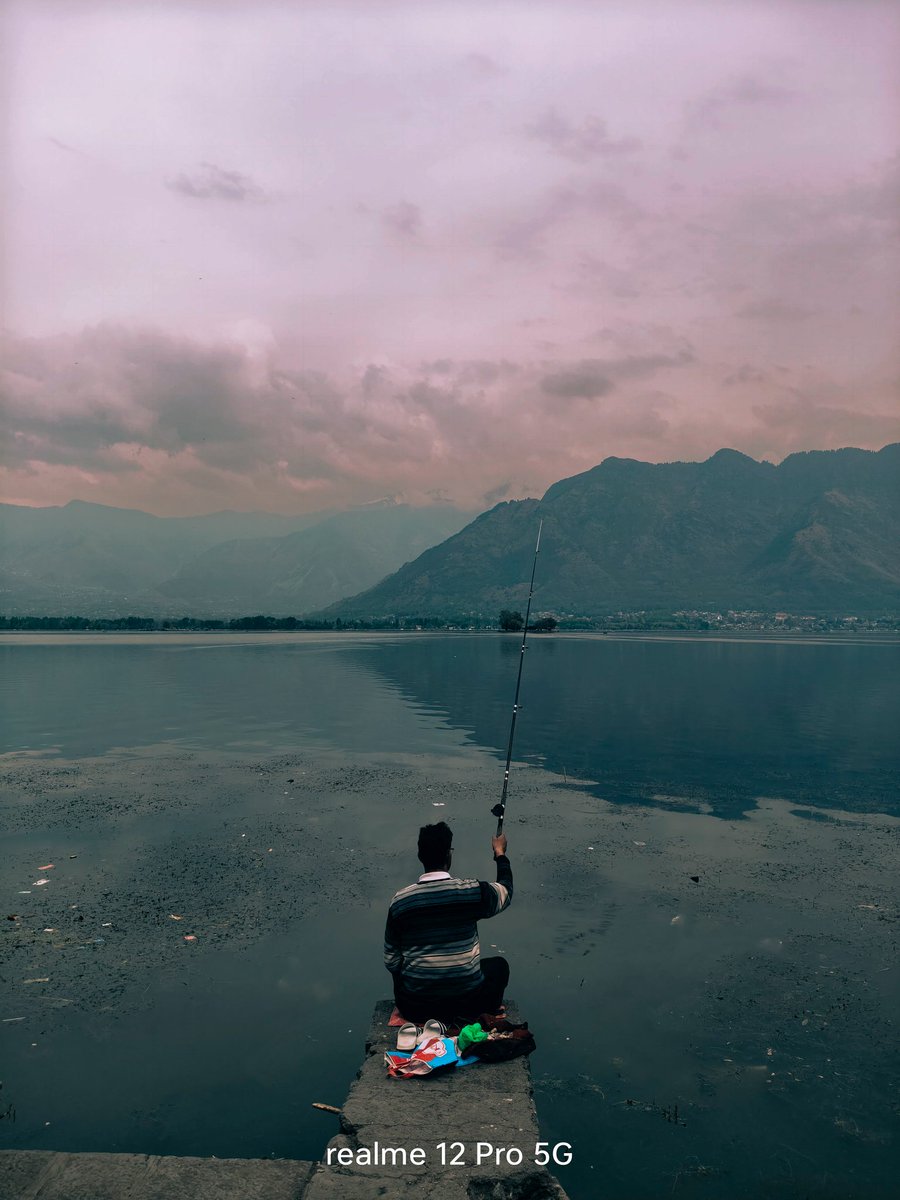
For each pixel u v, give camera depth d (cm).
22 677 3544
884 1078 445
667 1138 391
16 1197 304
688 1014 512
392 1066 387
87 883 757
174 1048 467
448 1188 300
